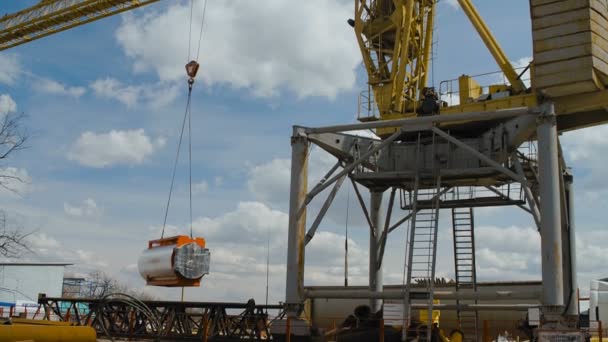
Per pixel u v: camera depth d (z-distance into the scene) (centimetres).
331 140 2664
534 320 2148
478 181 2744
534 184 2767
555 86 2283
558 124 2703
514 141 2431
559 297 2108
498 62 3194
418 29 3800
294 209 2527
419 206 3012
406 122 2472
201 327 2727
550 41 2312
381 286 3041
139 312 2912
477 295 2253
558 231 2148
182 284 1911
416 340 2278
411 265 2369
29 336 1268
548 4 2328
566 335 1955
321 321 4788
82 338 1373
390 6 3766
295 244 2497
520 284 4200
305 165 2575
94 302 3078
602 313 3731
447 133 2675
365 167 2817
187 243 1903
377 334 2330
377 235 3092
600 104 2336
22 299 7156
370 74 3725
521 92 2939
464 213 2988
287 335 2361
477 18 3234
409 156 2761
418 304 2534
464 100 3022
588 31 2244
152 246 2016
